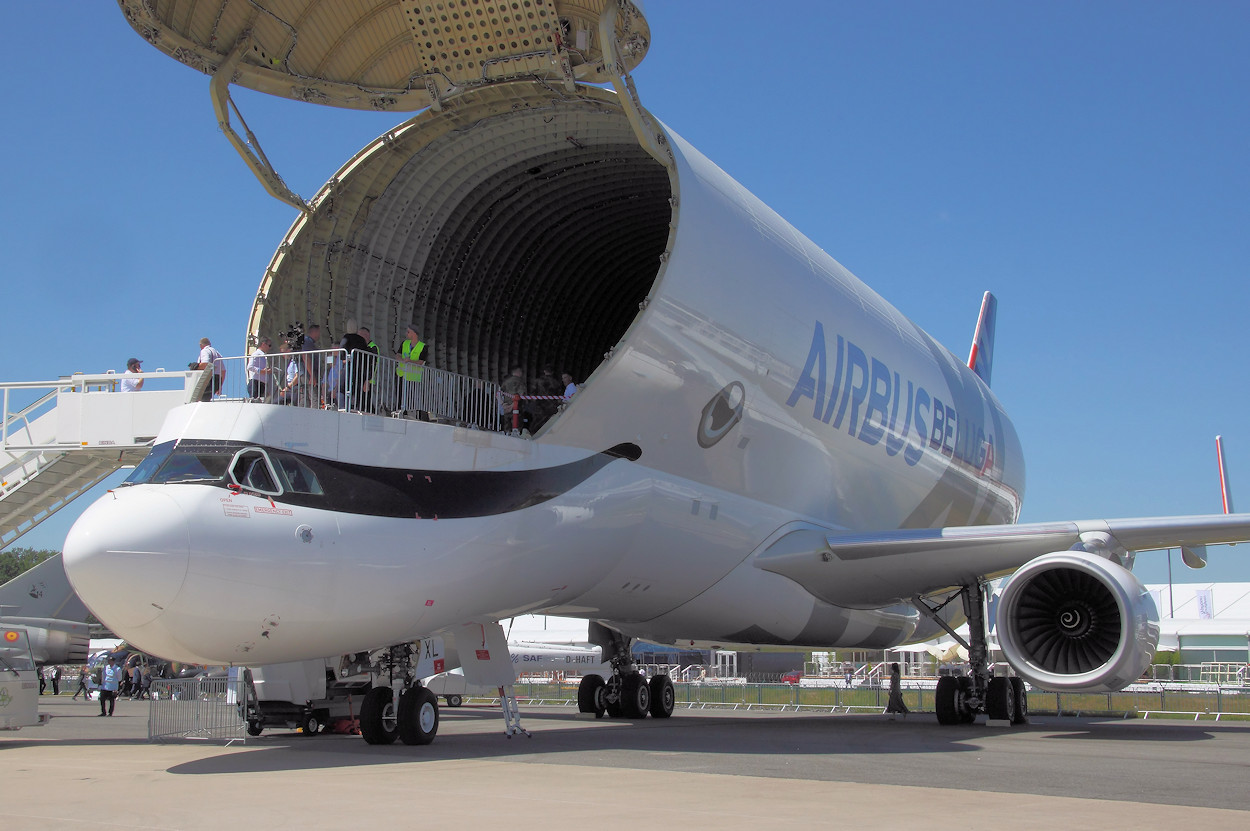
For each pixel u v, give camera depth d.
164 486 9.80
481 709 27.75
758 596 16.38
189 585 9.36
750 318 14.65
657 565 14.63
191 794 7.78
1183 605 71.81
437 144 14.99
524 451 12.34
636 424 13.46
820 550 15.89
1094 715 25.08
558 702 32.66
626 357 12.74
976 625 17.64
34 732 16.84
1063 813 6.90
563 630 64.38
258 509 9.84
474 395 13.87
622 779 8.73
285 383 11.88
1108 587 13.55
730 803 7.27
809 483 17.08
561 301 18.81
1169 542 15.52
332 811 6.86
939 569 16.17
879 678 52.59
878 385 18.42
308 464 10.43
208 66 13.42
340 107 14.67
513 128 14.80
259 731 15.56
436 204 15.70
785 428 15.97
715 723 18.45
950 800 7.54
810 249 17.69
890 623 19.89
